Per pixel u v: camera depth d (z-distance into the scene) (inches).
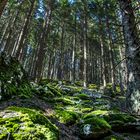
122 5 312.0
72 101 430.9
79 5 1266.0
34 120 196.9
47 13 1095.6
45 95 415.2
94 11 1137.4
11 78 320.8
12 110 211.2
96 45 1590.8
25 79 388.2
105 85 999.0
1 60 332.8
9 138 165.9
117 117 308.7
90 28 1486.2
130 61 287.6
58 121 273.3
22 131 175.9
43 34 952.9
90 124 262.5
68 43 1888.5
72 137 240.7
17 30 1524.4
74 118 299.4
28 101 293.0
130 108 280.1
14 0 1100.5
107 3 924.6
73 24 1481.3
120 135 278.7
